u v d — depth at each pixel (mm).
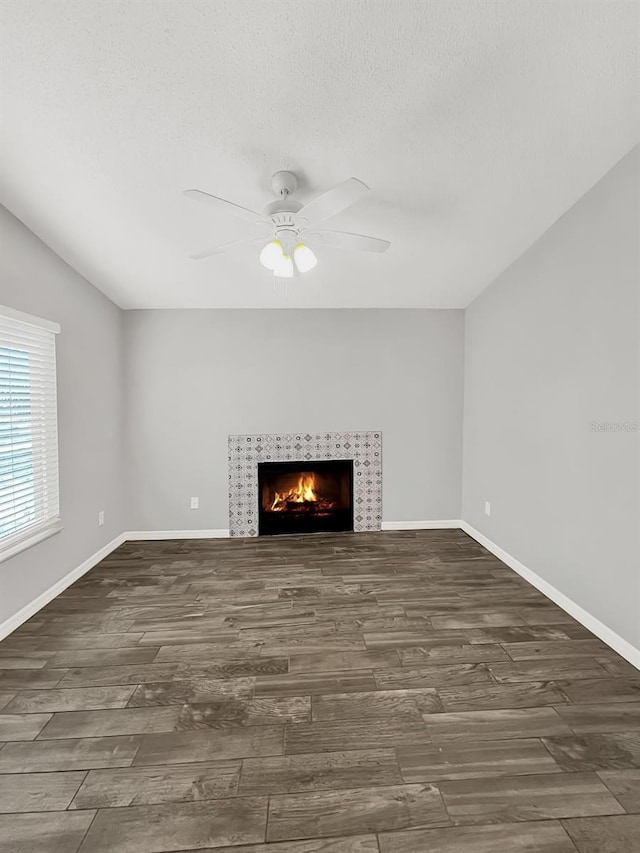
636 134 2277
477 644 2590
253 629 2773
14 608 2801
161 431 4602
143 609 3047
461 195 2758
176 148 2287
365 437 4781
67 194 2645
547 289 3225
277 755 1778
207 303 4445
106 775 1683
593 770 1701
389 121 2141
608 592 2607
